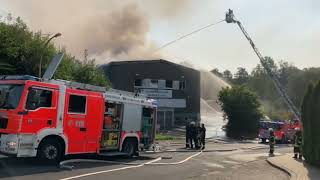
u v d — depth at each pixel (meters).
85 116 15.93
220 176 14.48
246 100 47.22
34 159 15.15
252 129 46.91
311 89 18.69
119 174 13.64
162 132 43.25
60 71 30.59
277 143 39.50
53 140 14.74
